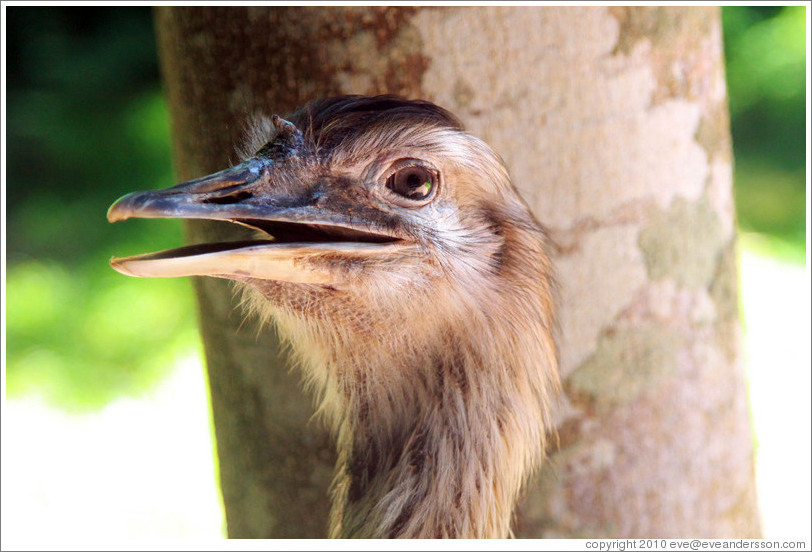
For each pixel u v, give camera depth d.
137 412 10.13
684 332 4.50
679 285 4.46
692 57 4.40
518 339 3.96
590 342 4.34
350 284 3.68
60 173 13.03
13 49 13.09
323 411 4.30
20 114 13.02
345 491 4.15
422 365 3.91
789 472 8.13
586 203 4.23
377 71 3.98
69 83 13.15
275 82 4.02
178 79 4.25
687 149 4.42
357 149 3.68
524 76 4.07
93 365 10.92
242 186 3.53
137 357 11.04
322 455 4.33
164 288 12.11
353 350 3.91
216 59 4.09
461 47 4.00
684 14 4.34
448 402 3.91
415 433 3.95
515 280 3.94
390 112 3.75
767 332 10.95
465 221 3.84
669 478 4.53
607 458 4.44
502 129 4.09
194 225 4.38
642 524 4.51
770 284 11.97
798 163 13.62
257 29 4.01
